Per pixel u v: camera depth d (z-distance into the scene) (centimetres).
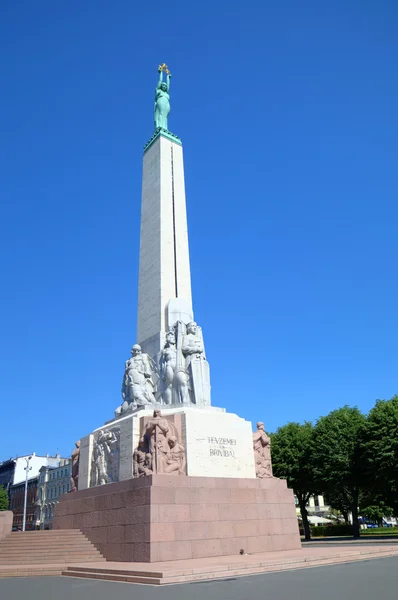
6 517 2628
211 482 2212
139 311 3131
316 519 8131
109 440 2519
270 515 2347
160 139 3478
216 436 2397
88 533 2319
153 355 2853
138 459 2230
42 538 2320
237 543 2170
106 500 2261
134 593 1244
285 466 4925
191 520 2073
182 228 3272
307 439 4959
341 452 4550
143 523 1998
